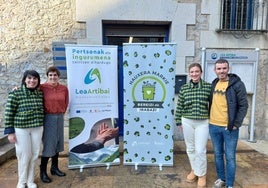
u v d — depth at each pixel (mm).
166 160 3762
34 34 4758
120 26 5035
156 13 4789
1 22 4695
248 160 4027
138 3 4746
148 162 3781
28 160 3020
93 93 3672
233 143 2900
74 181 3324
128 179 3381
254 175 3486
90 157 3730
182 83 4914
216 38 4918
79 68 3576
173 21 4824
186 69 4934
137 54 3615
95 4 4707
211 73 4883
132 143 3777
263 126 5148
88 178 3410
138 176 3471
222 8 4867
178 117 3332
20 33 4746
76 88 3588
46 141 3232
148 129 3742
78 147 3670
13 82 4820
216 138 3053
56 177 3436
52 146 3254
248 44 4953
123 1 4727
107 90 3736
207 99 3096
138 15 4770
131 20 4781
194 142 3234
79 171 3621
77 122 3639
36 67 4812
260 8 4902
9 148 4141
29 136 2998
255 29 4938
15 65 4793
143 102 3693
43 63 4816
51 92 3215
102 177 3441
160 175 3502
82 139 3680
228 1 4918
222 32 4902
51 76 3209
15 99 2902
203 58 4797
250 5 4930
